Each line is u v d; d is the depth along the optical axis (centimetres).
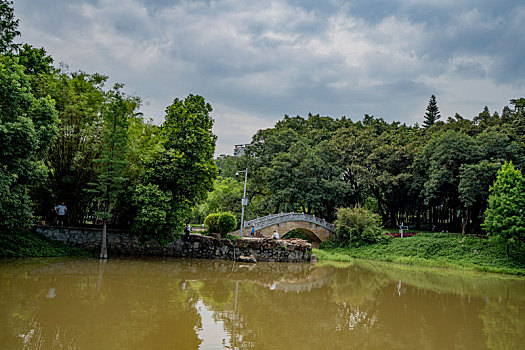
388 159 4197
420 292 1719
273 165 4312
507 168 3056
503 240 2977
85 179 1931
